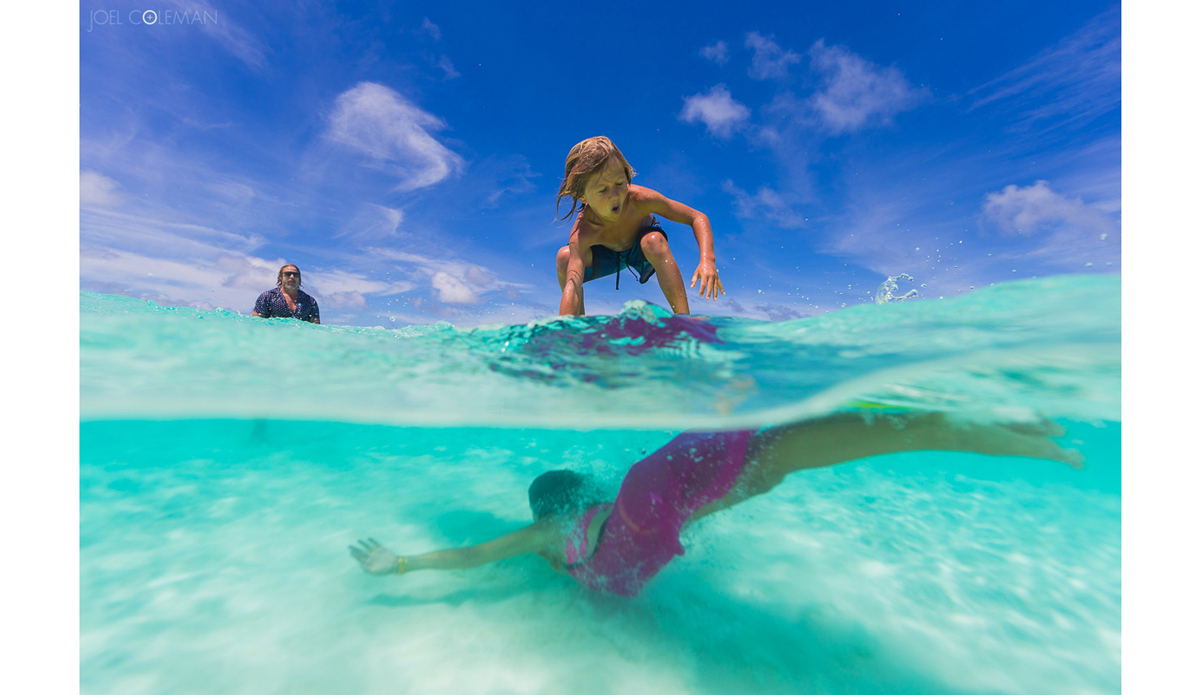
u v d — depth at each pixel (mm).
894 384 1720
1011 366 1640
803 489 2172
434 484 2193
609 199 2193
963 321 1564
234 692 991
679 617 1248
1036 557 1570
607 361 1769
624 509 1331
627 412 2037
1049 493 2109
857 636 1190
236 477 2268
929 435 1478
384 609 1280
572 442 2715
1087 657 1116
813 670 1066
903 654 1123
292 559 1532
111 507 1904
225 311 2623
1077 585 1408
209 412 2326
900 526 1795
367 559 1457
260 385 1844
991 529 1769
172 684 1012
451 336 2043
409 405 2156
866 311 1771
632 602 1260
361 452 2676
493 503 1979
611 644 1146
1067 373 1629
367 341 1946
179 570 1459
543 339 1854
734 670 1062
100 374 1690
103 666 1062
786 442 1486
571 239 2439
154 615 1248
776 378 1655
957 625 1234
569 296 2338
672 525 1325
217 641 1153
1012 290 1613
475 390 1886
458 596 1332
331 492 2102
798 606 1301
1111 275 1566
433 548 1611
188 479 2234
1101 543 1652
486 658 1101
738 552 1575
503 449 2721
